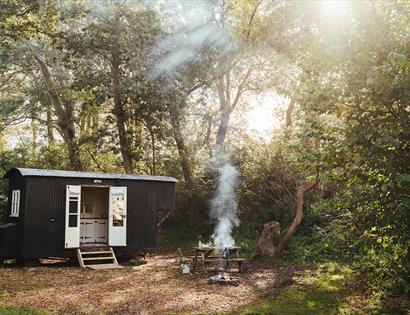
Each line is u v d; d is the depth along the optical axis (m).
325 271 11.77
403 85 6.18
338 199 7.82
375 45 6.57
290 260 13.85
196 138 24.84
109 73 20.98
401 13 6.72
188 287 10.48
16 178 14.97
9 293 9.66
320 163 7.23
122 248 15.28
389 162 6.20
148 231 15.80
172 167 22.11
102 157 25.81
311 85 7.13
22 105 25.56
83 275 12.26
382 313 7.71
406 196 6.41
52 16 17.62
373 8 6.70
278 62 21.47
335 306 8.46
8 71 27.11
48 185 14.13
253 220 18.62
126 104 21.83
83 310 8.25
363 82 6.62
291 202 16.69
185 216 21.56
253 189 18.97
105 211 16.91
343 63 6.74
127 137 21.48
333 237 11.80
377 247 8.13
